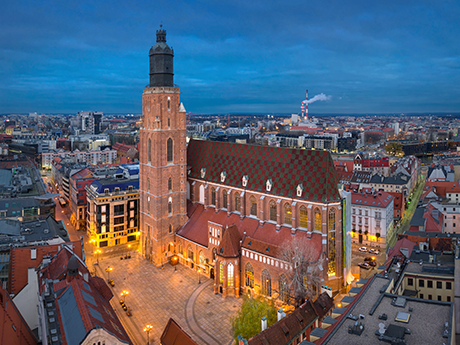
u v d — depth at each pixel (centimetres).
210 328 9262
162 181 12838
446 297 8406
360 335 5450
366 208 15012
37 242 9856
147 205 13412
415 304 6294
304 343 5797
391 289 7412
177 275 12275
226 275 10819
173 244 13388
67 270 7269
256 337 6681
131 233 15625
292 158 11544
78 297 6372
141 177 13600
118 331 6353
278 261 10075
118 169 18925
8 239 9988
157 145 12550
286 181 11319
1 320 5572
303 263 9744
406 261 9425
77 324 5778
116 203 15075
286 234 11044
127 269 12731
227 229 11175
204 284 11631
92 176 18838
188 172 14188
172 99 12825
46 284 7050
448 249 11350
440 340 5188
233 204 12619
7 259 9069
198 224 13175
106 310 7038
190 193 14300
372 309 6125
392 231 16212
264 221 11688
